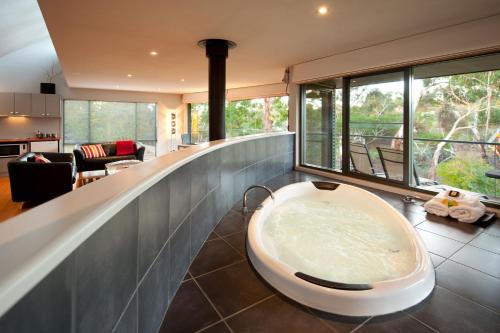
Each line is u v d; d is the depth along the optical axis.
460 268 2.08
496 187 4.66
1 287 0.43
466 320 1.52
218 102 3.95
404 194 4.12
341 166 5.06
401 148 4.37
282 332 1.43
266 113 7.93
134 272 1.08
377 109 4.52
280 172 5.46
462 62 4.10
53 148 7.09
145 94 9.24
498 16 3.00
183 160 1.81
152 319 1.31
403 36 3.72
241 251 2.28
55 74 7.74
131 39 3.78
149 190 1.25
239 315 1.54
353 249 2.40
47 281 0.56
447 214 3.17
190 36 3.68
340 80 5.16
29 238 0.58
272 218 2.94
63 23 3.22
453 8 2.87
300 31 3.51
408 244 2.21
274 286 1.78
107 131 8.77
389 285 1.60
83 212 0.75
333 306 1.55
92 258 0.75
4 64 7.02
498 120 4.79
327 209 3.36
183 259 1.88
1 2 4.18
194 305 1.62
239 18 3.11
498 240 2.57
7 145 6.41
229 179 3.29
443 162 5.24
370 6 2.82
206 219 2.49
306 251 2.37
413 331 1.44
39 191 4.31
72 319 0.65
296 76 5.38
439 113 5.18
